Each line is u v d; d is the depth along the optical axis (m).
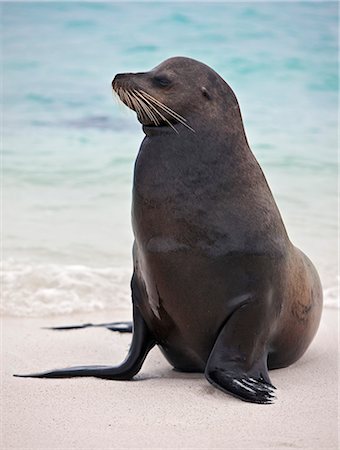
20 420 11.35
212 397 12.26
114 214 27.27
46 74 49.53
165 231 12.31
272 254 12.56
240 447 10.41
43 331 16.61
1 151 35.00
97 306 18.47
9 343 15.66
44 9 65.75
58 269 20.08
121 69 50.97
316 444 10.51
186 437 10.74
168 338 13.23
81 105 43.00
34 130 38.47
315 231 24.89
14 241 24.08
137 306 13.36
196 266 12.31
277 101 43.69
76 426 11.13
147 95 12.30
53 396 12.30
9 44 56.75
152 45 55.91
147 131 12.62
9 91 45.69
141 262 12.80
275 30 58.12
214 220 12.26
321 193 29.17
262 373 12.75
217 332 12.75
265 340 12.91
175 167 12.30
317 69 49.78
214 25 60.12
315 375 13.56
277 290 12.79
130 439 10.67
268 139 36.66
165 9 64.94
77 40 57.62
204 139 12.40
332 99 44.25
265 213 12.62
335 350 15.22
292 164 33.03
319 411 11.71
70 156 34.31
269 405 11.92
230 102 12.75
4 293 18.61
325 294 19.27
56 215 26.97
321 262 22.05
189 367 13.66
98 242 24.19
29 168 32.66
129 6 65.94
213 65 50.84
